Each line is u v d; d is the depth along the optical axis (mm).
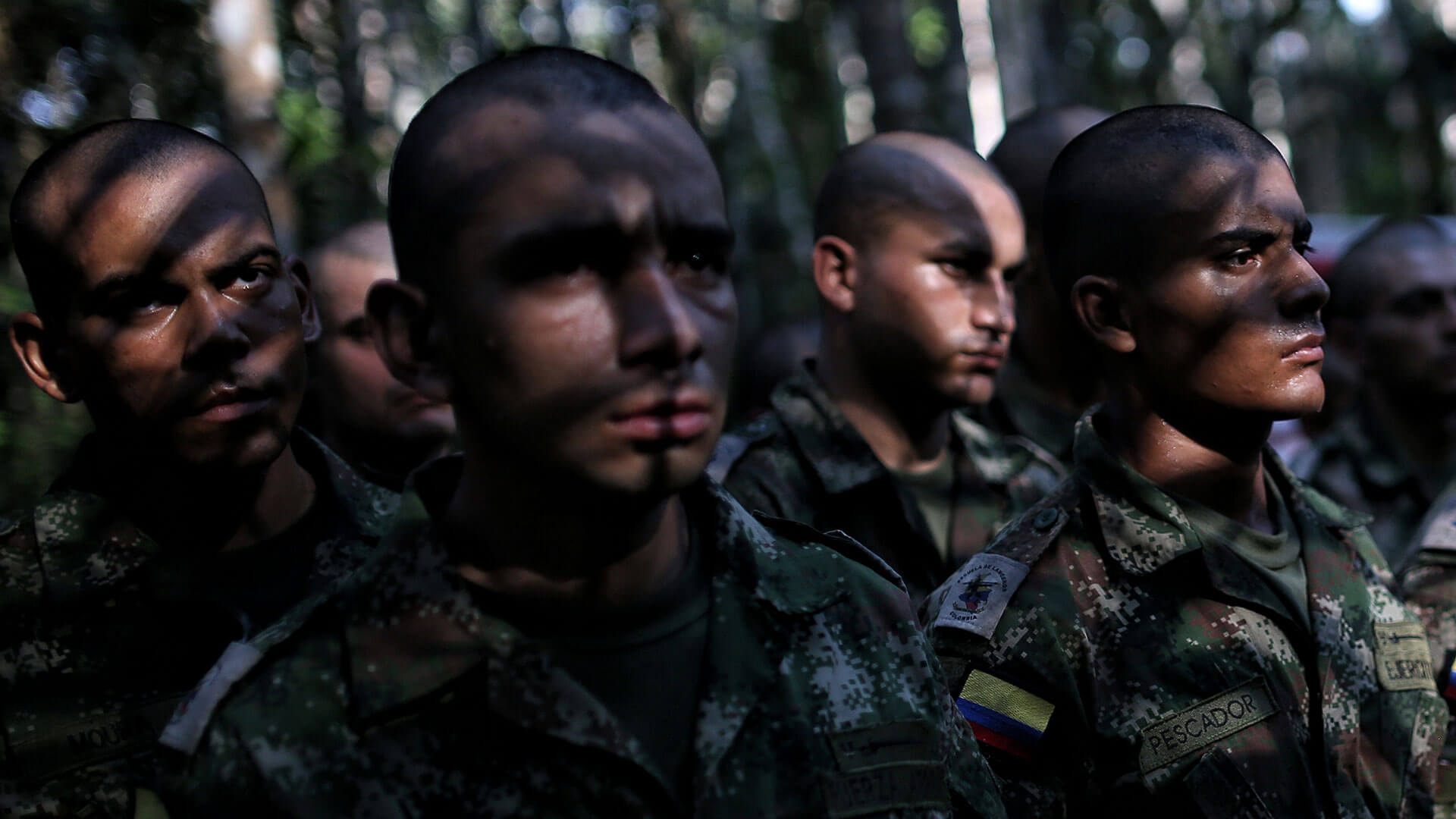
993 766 1954
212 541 2061
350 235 3104
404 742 1379
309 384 3195
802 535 1692
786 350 4352
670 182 1323
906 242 2930
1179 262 2053
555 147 1302
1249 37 13664
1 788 1922
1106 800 2012
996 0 11344
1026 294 3598
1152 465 2154
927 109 9695
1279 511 2234
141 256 1880
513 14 10336
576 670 1405
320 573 2070
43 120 4375
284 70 6211
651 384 1281
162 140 1960
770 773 1427
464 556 1451
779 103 13609
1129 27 14156
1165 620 2053
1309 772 2012
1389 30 14344
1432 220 3748
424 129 1381
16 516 2168
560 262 1297
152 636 2023
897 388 3021
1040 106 3865
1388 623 2211
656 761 1394
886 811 1478
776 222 11953
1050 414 3543
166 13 4711
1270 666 2049
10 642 1992
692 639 1472
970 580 2123
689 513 1587
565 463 1296
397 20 9211
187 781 1397
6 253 4184
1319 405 2023
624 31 11148
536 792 1365
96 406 1979
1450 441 3637
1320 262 7996
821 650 1530
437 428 3045
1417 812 2174
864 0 7242
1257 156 2064
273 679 1418
